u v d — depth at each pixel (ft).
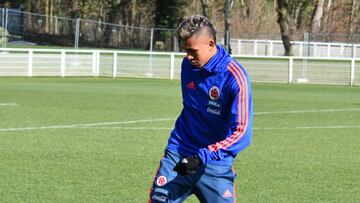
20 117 57.26
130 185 31.40
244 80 17.44
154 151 41.16
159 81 111.24
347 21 264.93
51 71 116.47
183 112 18.90
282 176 34.30
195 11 217.56
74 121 55.21
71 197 28.78
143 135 48.11
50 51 117.80
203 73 17.78
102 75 120.16
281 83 116.57
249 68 120.37
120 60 120.98
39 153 39.58
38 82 101.96
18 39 168.66
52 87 91.76
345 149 43.70
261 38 213.46
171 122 55.88
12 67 113.91
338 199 29.45
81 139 45.60
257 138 48.11
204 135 18.45
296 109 69.21
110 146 42.75
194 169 16.88
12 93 80.53
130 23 235.81
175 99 77.51
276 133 50.98
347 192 30.86
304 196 29.89
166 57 121.39
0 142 43.62
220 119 18.07
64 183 31.50
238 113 17.34
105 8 236.84
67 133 48.37
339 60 117.91
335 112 66.85
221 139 18.44
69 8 239.30
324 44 170.91
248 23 222.89
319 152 42.27
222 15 227.40
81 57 118.21
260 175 34.45
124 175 33.63
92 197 28.86
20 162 36.58
